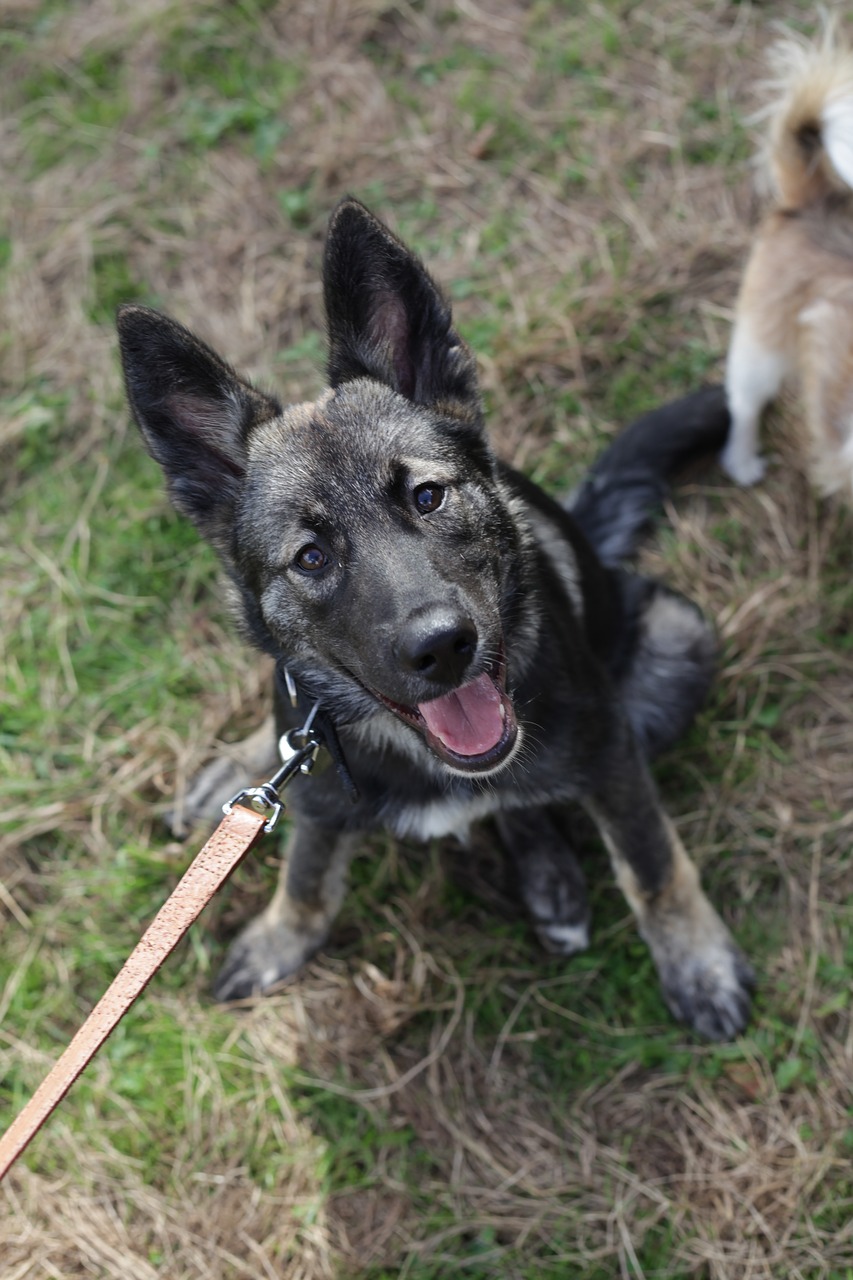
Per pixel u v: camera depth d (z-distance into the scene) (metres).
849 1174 0.99
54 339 1.40
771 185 1.31
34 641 1.27
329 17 1.51
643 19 1.44
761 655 1.18
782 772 1.14
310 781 1.00
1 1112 1.08
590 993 1.09
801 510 1.23
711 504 1.26
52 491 1.33
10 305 1.42
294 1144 1.06
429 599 0.85
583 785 0.99
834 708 1.16
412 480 0.89
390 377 0.95
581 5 1.46
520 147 1.42
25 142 1.52
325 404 0.92
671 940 1.05
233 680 1.23
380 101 1.46
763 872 1.11
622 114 1.41
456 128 1.43
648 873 1.03
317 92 1.48
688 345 1.31
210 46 1.53
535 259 1.37
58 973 1.13
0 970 1.13
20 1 1.61
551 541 1.04
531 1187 1.03
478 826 1.16
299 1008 1.10
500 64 1.46
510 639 0.94
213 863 0.85
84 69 1.55
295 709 0.98
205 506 0.95
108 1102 1.08
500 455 1.29
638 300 1.32
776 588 1.21
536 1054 1.07
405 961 1.12
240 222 1.43
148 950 0.83
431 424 0.92
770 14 1.41
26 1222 1.04
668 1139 1.03
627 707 1.13
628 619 1.14
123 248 1.44
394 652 0.85
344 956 1.12
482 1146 1.04
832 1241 0.98
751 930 1.09
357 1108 1.07
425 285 0.93
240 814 0.87
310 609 0.90
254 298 1.40
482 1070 1.07
